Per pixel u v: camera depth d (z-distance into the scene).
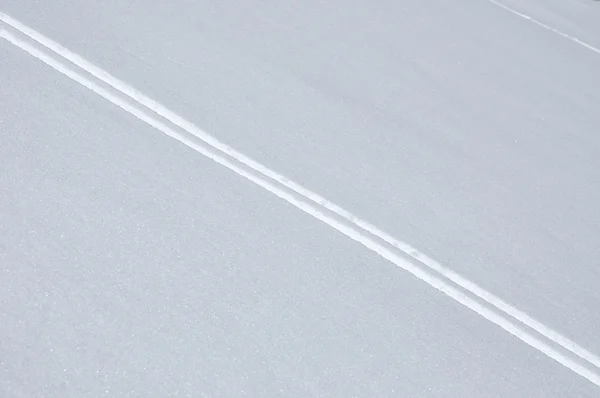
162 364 3.47
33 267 3.68
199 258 4.17
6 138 4.45
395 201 5.51
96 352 3.39
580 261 5.65
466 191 6.05
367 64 7.67
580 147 7.78
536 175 6.79
